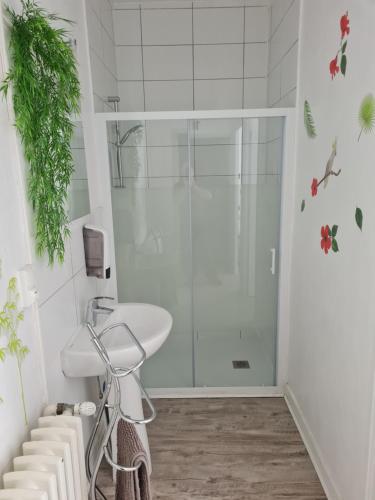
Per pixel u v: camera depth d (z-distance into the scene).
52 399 1.39
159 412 2.34
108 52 2.53
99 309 1.83
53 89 1.20
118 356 1.49
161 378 2.55
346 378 1.50
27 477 0.92
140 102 2.86
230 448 2.02
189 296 2.44
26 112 1.05
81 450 1.17
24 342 1.14
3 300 0.99
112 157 2.19
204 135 2.17
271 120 2.16
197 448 2.02
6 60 1.03
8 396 1.02
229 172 2.23
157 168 2.22
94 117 2.10
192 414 2.32
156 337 1.59
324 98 1.70
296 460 1.93
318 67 1.77
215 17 2.72
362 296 1.34
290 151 2.17
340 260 1.54
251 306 2.46
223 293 2.44
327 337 1.71
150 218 2.30
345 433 1.52
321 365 1.80
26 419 1.14
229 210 2.30
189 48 2.77
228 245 2.36
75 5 1.78
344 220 1.50
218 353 2.53
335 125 1.58
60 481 0.98
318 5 1.76
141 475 1.14
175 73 2.81
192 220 2.31
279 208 2.29
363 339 1.34
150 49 2.77
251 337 2.50
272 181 2.25
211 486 1.78
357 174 1.37
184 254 2.37
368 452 1.31
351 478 1.47
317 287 1.84
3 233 1.01
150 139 2.17
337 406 1.60
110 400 1.71
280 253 2.33
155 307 2.01
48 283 1.35
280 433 2.13
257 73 2.81
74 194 1.71
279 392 2.51
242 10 2.71
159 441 2.08
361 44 1.32
